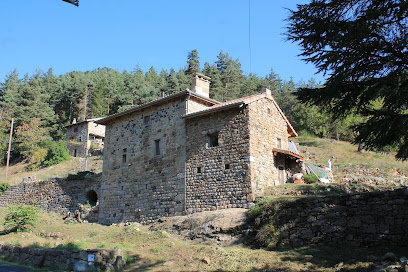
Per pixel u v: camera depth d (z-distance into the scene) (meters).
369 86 10.54
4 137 58.25
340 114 12.27
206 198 19.83
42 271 11.73
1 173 50.78
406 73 10.40
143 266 12.20
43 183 33.00
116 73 103.88
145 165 23.50
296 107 50.94
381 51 10.65
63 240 17.33
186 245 15.12
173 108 22.91
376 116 11.01
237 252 12.84
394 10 10.33
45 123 63.22
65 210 29.52
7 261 13.84
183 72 76.31
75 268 11.45
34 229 21.67
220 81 64.88
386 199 12.12
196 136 21.30
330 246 12.61
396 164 31.62
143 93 64.62
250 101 20.05
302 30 11.82
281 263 11.13
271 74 78.25
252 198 18.23
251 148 19.22
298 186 19.94
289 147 26.61
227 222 16.34
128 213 23.55
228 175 19.41
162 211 21.59
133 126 25.22
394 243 11.46
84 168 43.50
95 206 26.28
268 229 14.09
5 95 65.12
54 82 78.19
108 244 15.11
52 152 49.25
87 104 74.94
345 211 12.91
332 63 10.98
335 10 11.71
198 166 20.69
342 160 35.00
